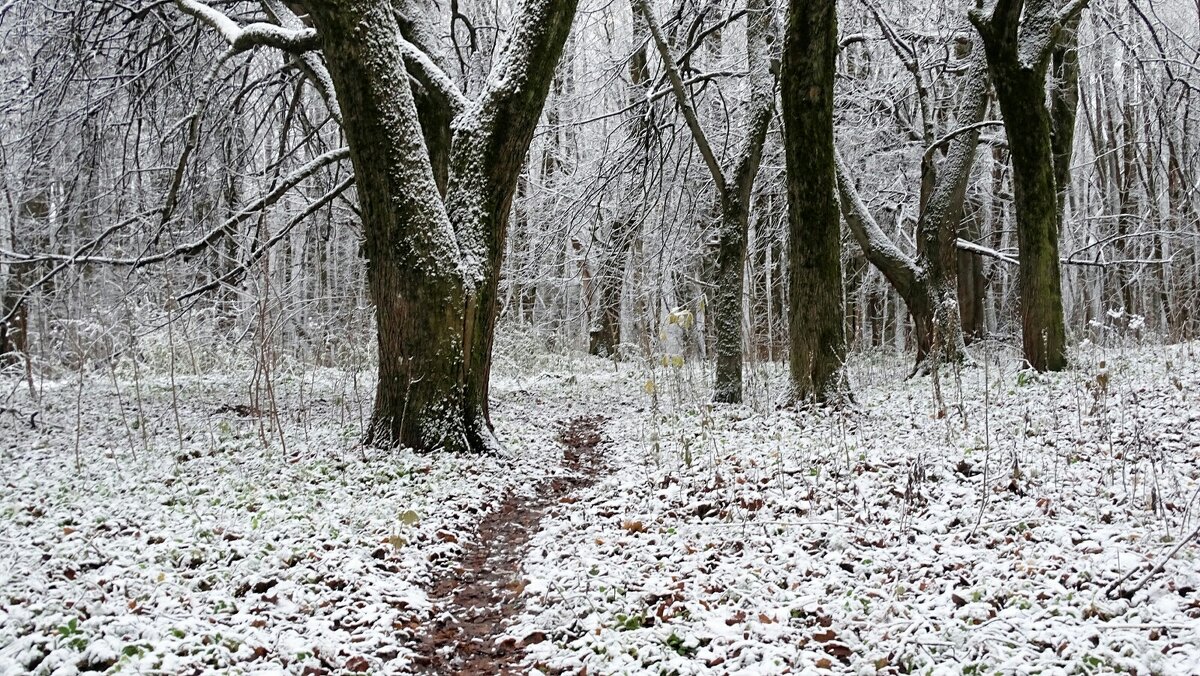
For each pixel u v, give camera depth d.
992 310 28.17
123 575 4.46
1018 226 10.88
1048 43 10.31
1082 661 3.27
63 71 11.85
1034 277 10.68
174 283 13.98
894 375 14.05
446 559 5.39
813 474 6.54
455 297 8.02
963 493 5.70
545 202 20.34
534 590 4.66
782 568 4.68
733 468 7.00
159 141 11.91
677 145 16.44
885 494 5.81
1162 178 26.84
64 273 13.23
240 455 7.88
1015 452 5.93
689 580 4.55
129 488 6.49
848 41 13.70
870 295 24.39
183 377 14.13
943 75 16.11
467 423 8.25
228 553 4.93
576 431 11.06
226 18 8.47
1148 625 3.48
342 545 5.21
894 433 7.92
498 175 8.39
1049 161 10.65
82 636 3.52
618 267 20.36
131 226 13.23
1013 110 10.57
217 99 12.43
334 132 18.00
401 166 7.76
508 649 4.07
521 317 23.36
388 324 8.09
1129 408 7.89
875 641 3.64
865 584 4.35
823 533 5.21
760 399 11.68
